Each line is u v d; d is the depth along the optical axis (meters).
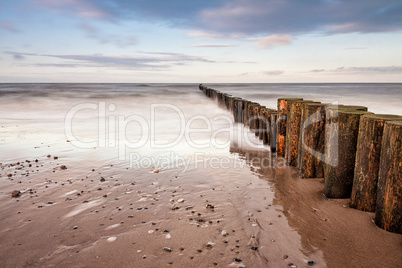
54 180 4.33
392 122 2.59
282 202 3.50
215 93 18.25
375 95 25.31
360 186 3.05
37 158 5.54
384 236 2.61
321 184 3.98
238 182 4.24
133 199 3.64
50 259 2.42
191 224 2.99
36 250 2.54
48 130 8.55
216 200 3.60
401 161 2.48
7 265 2.34
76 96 22.14
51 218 3.12
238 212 3.25
